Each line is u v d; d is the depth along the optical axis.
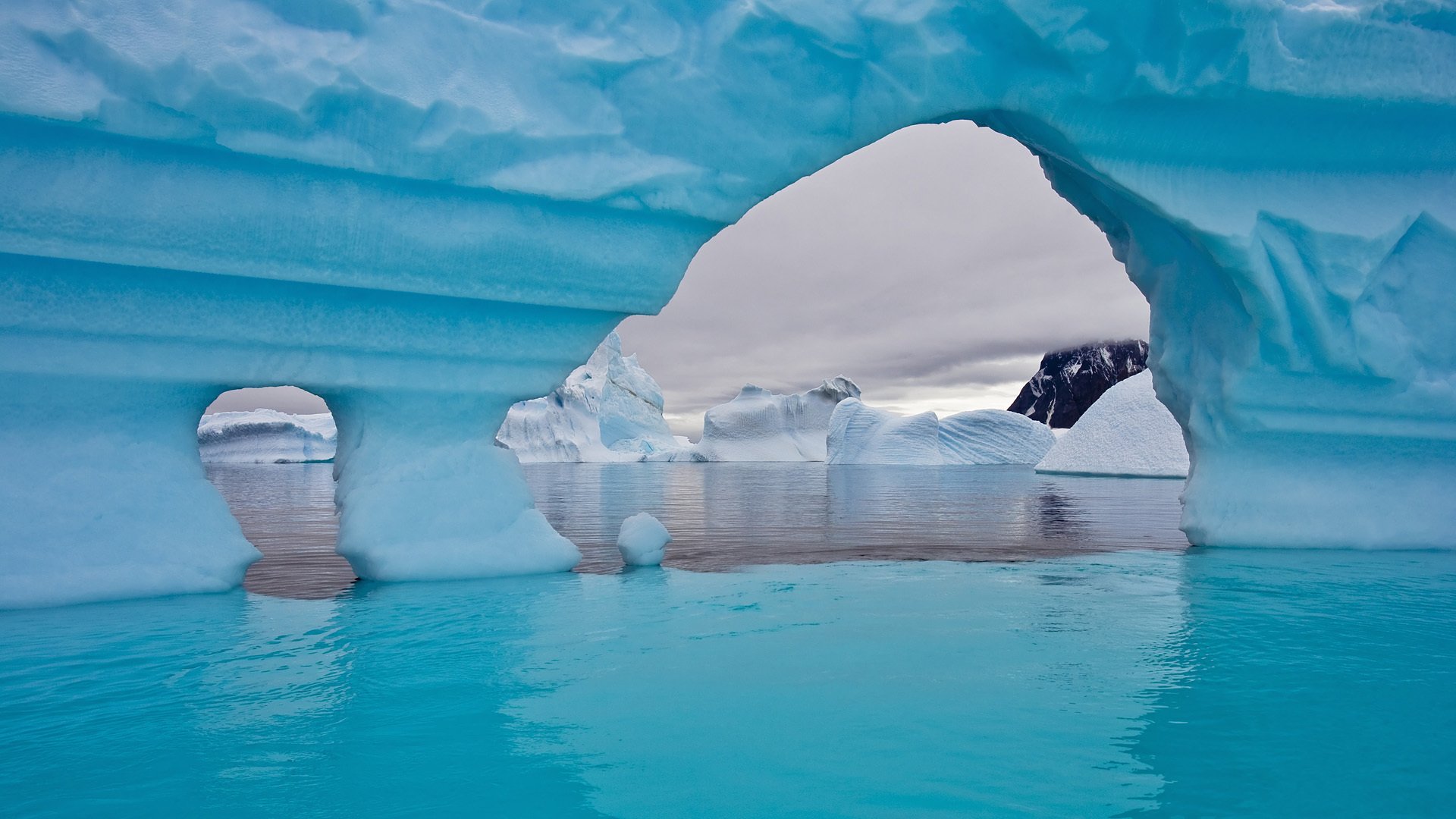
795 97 5.37
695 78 5.21
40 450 4.44
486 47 4.93
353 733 2.65
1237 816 2.08
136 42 4.18
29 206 4.11
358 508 5.06
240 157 4.44
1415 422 6.15
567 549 5.57
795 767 2.38
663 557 6.02
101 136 4.20
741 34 5.20
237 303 4.67
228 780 2.31
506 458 5.54
